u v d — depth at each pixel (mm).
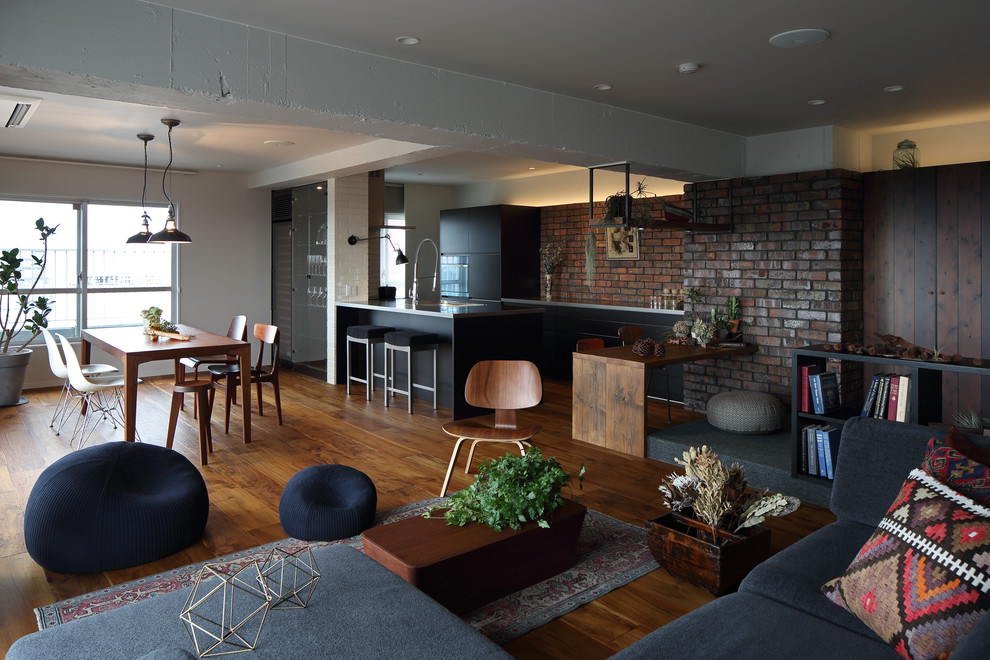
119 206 7730
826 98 4461
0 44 2600
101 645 1691
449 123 3900
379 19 3111
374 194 8086
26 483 4195
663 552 2891
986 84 4133
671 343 5480
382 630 1762
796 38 3311
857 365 5223
